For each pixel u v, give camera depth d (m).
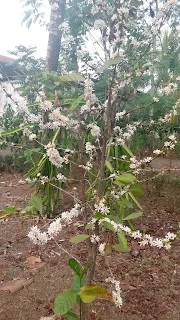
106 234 3.07
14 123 4.84
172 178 5.04
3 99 6.05
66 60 3.64
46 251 2.82
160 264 2.65
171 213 3.80
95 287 1.30
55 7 3.64
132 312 2.05
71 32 2.97
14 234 3.12
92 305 2.09
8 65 3.84
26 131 2.27
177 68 4.51
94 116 2.59
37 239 1.41
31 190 4.48
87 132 2.61
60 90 2.69
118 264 2.62
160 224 3.47
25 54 4.03
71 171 3.57
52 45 3.98
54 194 3.55
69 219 1.52
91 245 1.69
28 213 2.14
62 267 2.56
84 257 2.69
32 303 2.12
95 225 1.62
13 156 5.74
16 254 2.77
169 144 1.78
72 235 3.08
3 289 2.26
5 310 2.04
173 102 4.19
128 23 2.22
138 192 1.78
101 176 1.75
